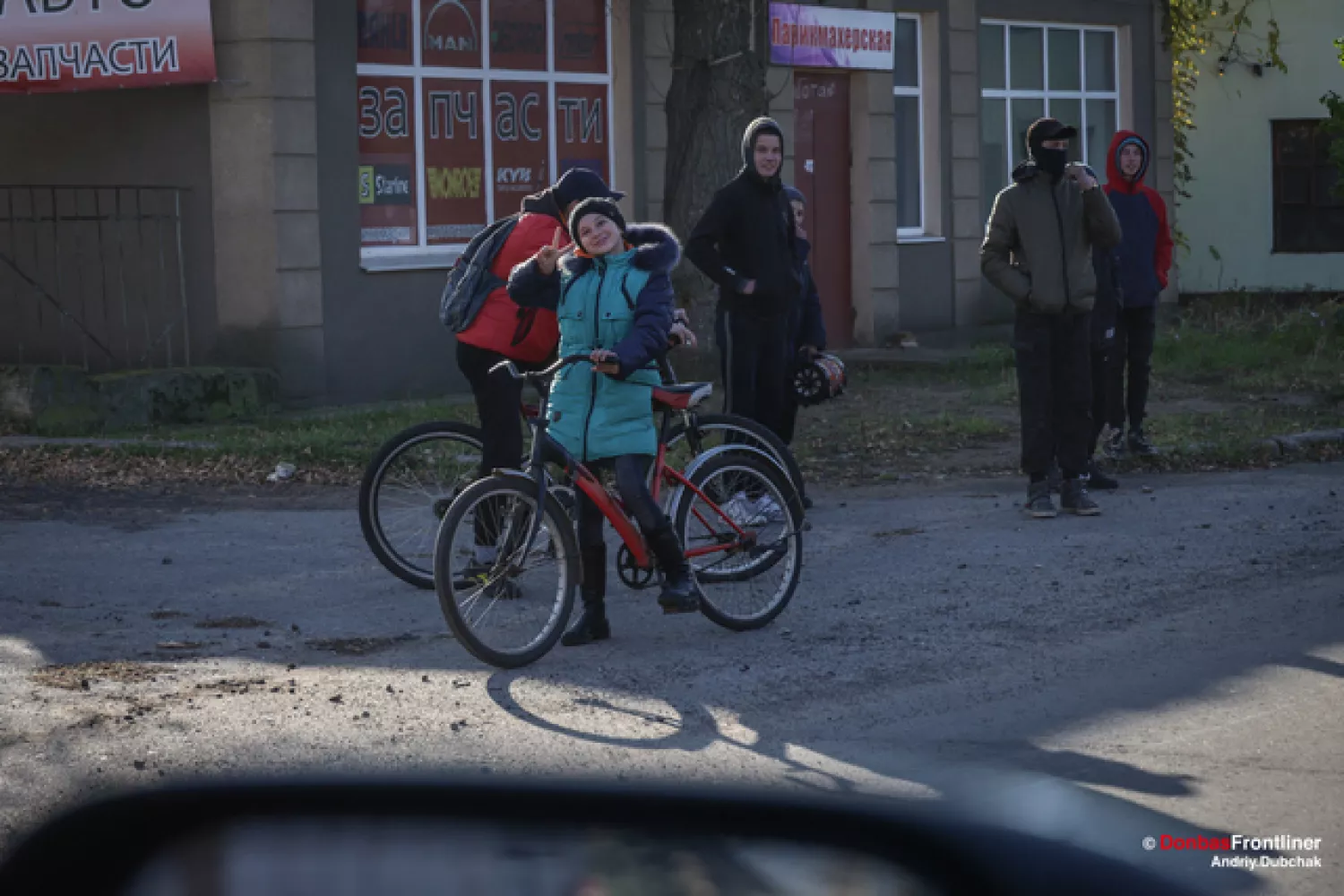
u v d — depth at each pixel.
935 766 6.29
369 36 19.22
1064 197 11.71
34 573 10.21
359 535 11.57
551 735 6.82
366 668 8.00
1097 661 7.93
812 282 12.35
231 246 18.47
